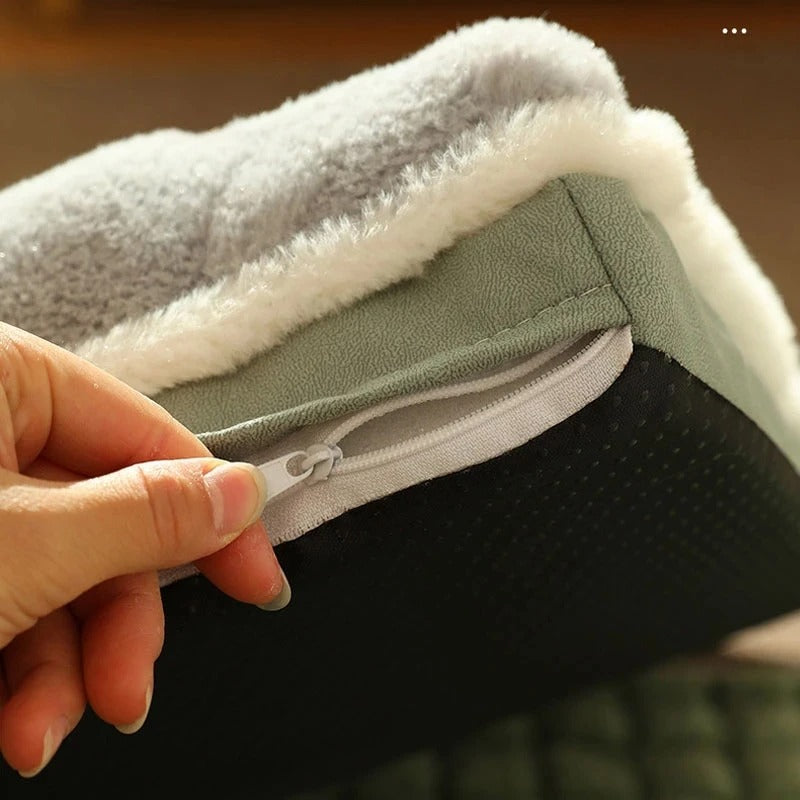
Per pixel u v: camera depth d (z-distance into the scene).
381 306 0.43
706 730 0.68
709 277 0.51
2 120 1.32
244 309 0.43
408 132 0.44
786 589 0.61
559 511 0.45
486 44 0.44
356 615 0.46
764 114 1.23
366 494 0.41
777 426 0.55
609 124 0.42
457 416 0.41
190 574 0.42
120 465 0.40
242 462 0.39
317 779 0.61
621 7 1.39
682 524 0.50
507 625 0.52
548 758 0.67
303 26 1.43
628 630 0.58
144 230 0.47
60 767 0.50
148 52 1.41
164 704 0.48
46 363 0.39
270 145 0.48
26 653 0.39
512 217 0.42
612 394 0.40
